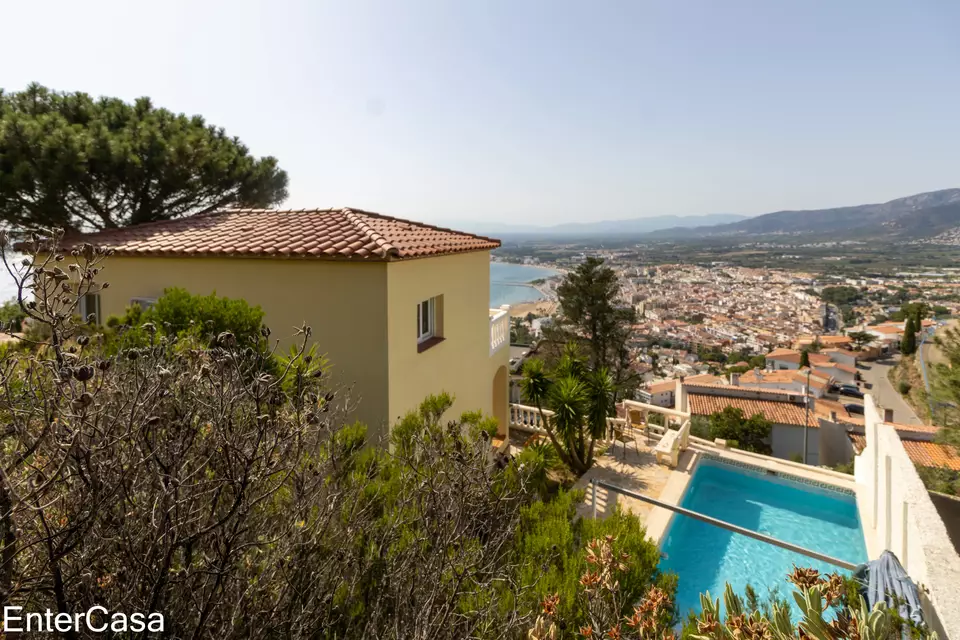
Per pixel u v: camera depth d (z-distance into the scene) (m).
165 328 5.78
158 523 2.11
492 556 3.31
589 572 3.07
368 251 7.13
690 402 31.06
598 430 10.23
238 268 8.00
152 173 14.64
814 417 28.81
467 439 4.39
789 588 7.04
